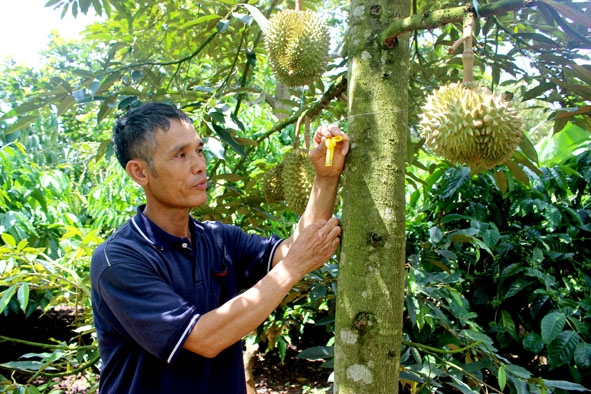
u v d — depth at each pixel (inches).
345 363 45.4
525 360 116.3
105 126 251.3
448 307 82.4
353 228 46.3
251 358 110.0
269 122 167.5
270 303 46.9
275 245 61.6
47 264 84.5
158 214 54.3
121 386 50.6
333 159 51.1
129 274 47.4
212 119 73.5
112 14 150.0
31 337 166.4
